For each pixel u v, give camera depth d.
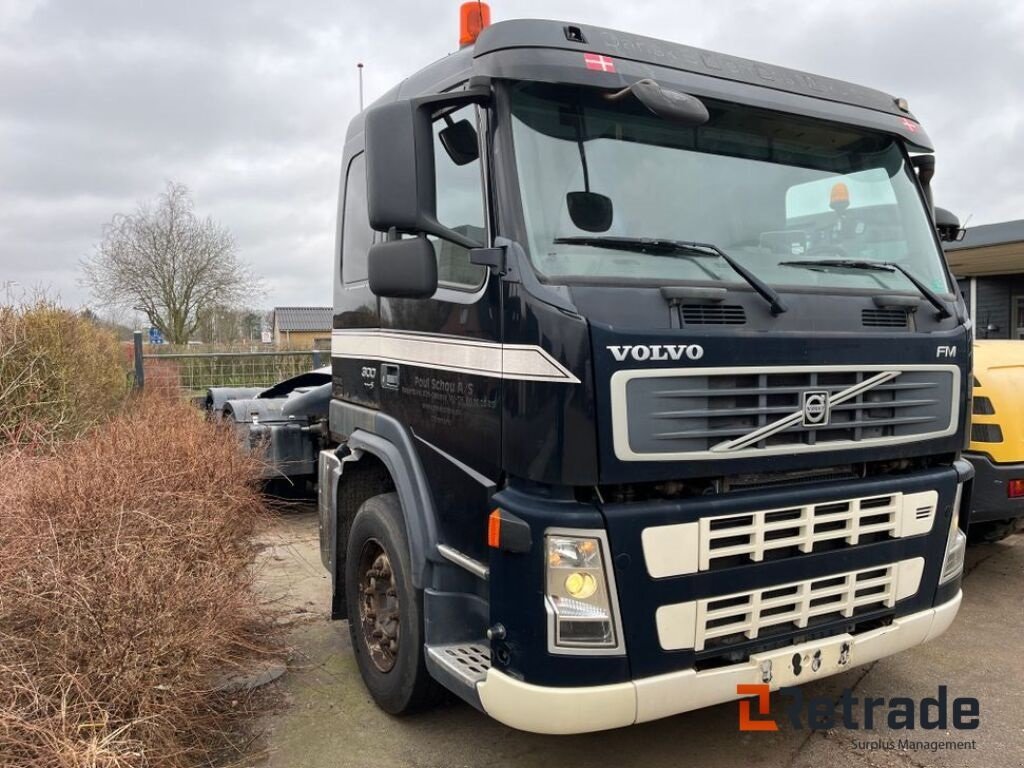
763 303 2.88
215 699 3.64
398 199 2.80
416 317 3.41
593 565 2.58
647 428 2.60
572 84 2.81
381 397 3.80
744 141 3.25
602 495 2.65
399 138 2.80
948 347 3.33
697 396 2.68
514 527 2.65
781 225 3.28
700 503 2.71
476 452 2.94
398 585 3.47
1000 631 4.68
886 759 3.34
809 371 2.89
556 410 2.56
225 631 3.55
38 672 2.94
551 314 2.58
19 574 3.14
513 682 2.66
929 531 3.31
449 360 3.12
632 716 2.63
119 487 3.85
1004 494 5.00
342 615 4.23
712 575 2.74
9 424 6.95
